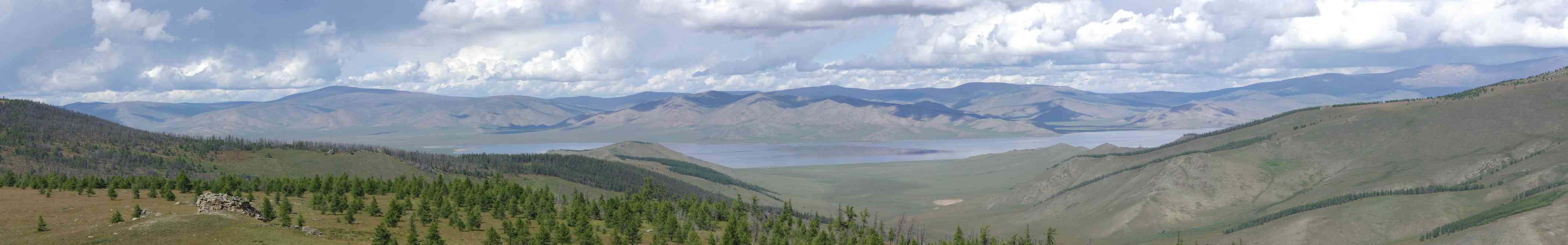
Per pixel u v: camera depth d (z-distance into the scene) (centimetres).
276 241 13638
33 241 12581
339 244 14488
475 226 18125
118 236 12850
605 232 19800
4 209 15175
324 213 18112
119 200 17700
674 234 19888
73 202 16762
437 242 15300
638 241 18875
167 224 13488
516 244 16600
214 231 13475
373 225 17225
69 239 12706
